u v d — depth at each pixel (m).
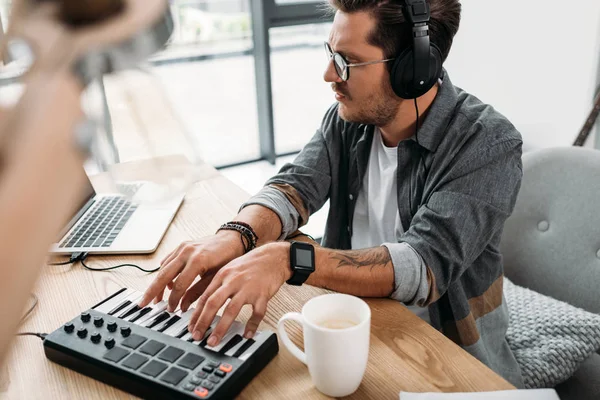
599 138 2.08
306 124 3.42
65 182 0.26
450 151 1.09
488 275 1.17
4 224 0.24
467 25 2.48
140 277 1.02
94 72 0.30
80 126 0.28
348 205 1.36
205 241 1.00
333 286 0.95
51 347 0.77
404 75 1.04
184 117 0.50
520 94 2.33
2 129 0.26
